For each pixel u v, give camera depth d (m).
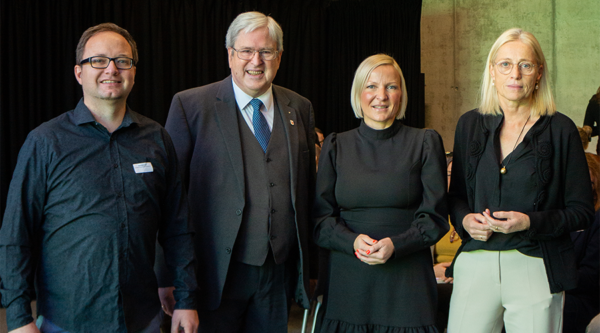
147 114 5.04
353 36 5.83
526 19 6.14
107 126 1.75
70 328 1.64
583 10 6.08
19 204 1.61
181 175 2.04
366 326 2.06
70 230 1.64
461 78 6.27
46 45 4.63
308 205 2.34
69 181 1.63
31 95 4.55
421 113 5.76
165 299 2.17
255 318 2.15
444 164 2.12
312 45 5.75
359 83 2.15
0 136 4.43
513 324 2.00
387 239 1.96
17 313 1.58
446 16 6.31
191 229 1.94
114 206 1.67
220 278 2.03
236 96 2.19
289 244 2.13
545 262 1.94
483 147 2.09
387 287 2.04
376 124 2.14
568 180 2.00
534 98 2.04
